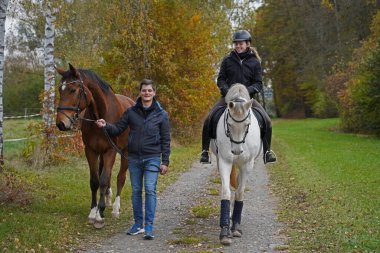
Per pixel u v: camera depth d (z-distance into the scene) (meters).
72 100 6.41
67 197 8.52
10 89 34.84
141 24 17.22
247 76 6.80
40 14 12.52
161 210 8.18
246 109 5.81
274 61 50.69
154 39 18.44
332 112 41.28
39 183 9.38
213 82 20.67
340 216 7.09
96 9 15.59
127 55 18.09
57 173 10.89
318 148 17.77
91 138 6.89
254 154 6.47
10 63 26.61
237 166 6.55
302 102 50.56
